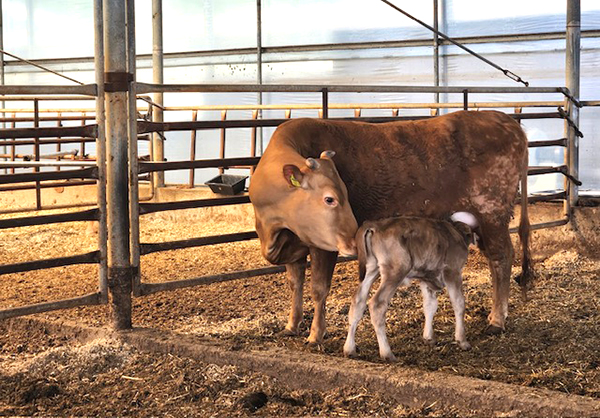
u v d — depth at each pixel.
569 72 8.98
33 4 15.83
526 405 4.90
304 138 6.02
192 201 6.38
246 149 13.38
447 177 6.29
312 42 12.73
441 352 5.81
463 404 5.04
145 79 14.66
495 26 11.18
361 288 5.68
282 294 7.23
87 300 6.02
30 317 6.39
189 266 8.48
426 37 11.71
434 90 7.47
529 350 5.87
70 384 5.43
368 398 5.19
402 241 5.62
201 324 6.38
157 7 11.69
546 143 8.73
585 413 4.77
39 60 15.84
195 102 13.94
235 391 5.33
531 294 7.26
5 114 16.23
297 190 5.62
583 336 6.14
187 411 5.09
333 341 6.03
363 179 6.12
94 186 12.67
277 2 13.00
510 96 11.15
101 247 6.04
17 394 5.23
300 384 5.41
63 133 5.94
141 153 14.48
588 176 10.60
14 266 5.77
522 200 6.60
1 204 13.46
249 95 13.34
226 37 13.59
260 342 5.91
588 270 8.26
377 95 12.26
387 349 5.64
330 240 5.60
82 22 15.30
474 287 7.41
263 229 5.91
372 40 12.20
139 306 6.88
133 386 5.40
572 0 8.95
